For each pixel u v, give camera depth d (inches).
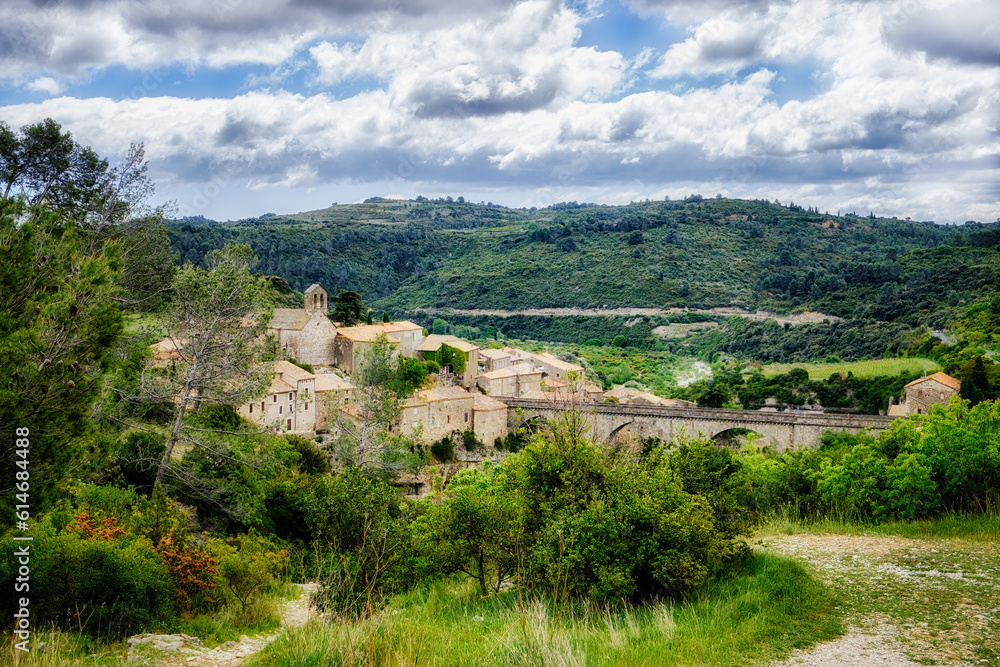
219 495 1193.4
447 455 3011.8
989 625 495.5
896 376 3732.8
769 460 1438.2
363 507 765.3
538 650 450.3
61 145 1117.7
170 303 1236.5
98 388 572.4
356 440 2055.9
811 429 2632.9
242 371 1221.1
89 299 588.4
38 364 537.6
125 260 1147.9
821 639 481.7
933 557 723.4
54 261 614.9
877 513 978.1
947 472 933.8
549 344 6491.1
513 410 3398.1
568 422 837.2
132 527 820.6
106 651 534.9
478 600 758.5
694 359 5590.6
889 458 1142.3
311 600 661.3
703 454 864.9
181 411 1160.8
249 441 1305.4
